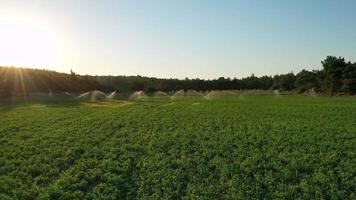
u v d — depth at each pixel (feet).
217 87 494.18
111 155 71.56
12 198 47.42
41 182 55.72
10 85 311.47
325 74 375.25
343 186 52.29
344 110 164.04
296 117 136.67
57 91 358.43
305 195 48.49
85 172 59.88
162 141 85.97
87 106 210.18
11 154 72.13
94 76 459.73
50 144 82.64
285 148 76.33
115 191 50.49
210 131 101.50
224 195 49.01
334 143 81.56
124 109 184.34
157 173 58.65
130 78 471.62
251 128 106.93
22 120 128.98
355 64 360.07
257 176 56.59
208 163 65.05
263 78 531.09
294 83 458.09
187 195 49.32
